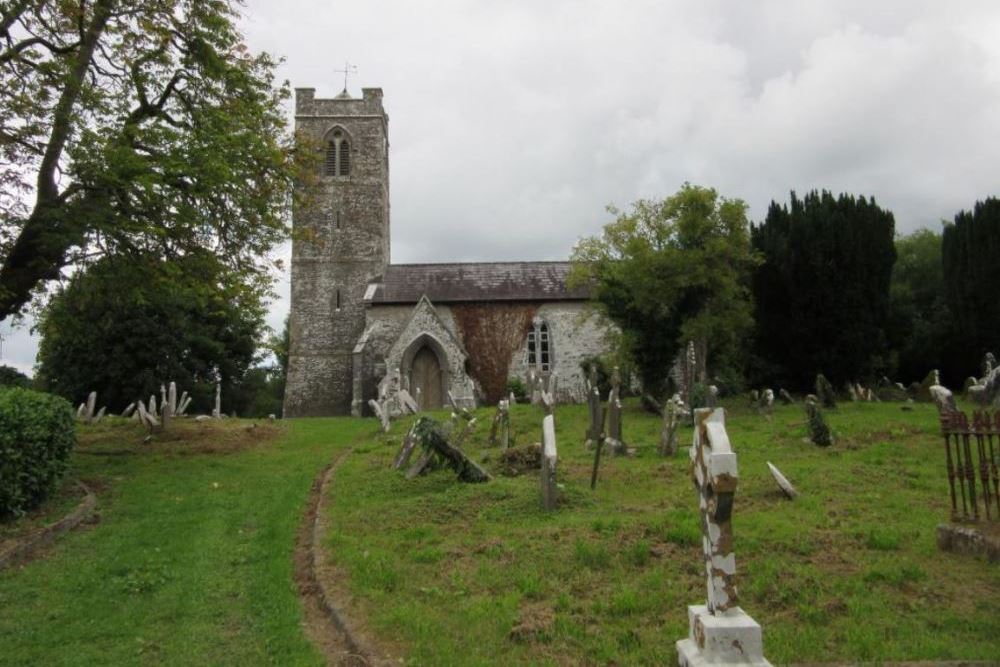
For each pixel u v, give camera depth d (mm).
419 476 11516
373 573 7152
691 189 24578
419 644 5504
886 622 5594
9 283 14578
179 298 19828
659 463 12469
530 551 7531
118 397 36219
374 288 39406
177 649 5840
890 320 33906
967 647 5109
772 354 29578
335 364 39594
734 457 4301
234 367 45125
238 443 17469
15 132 13195
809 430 14398
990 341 30891
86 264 15180
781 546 7383
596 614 5969
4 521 9180
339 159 41594
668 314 25203
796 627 5578
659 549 7352
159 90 16828
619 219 25453
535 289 39469
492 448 14891
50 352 35688
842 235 28000
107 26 15602
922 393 25656
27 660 5668
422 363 36938
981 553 6836
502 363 38250
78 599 6984
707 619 4254
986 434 7387
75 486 11672
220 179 14672
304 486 12320
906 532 7754
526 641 5527
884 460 12234
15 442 9227
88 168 13312
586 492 10031
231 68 16656
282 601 6805
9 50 13602
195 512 10438
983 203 31453
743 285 28922
